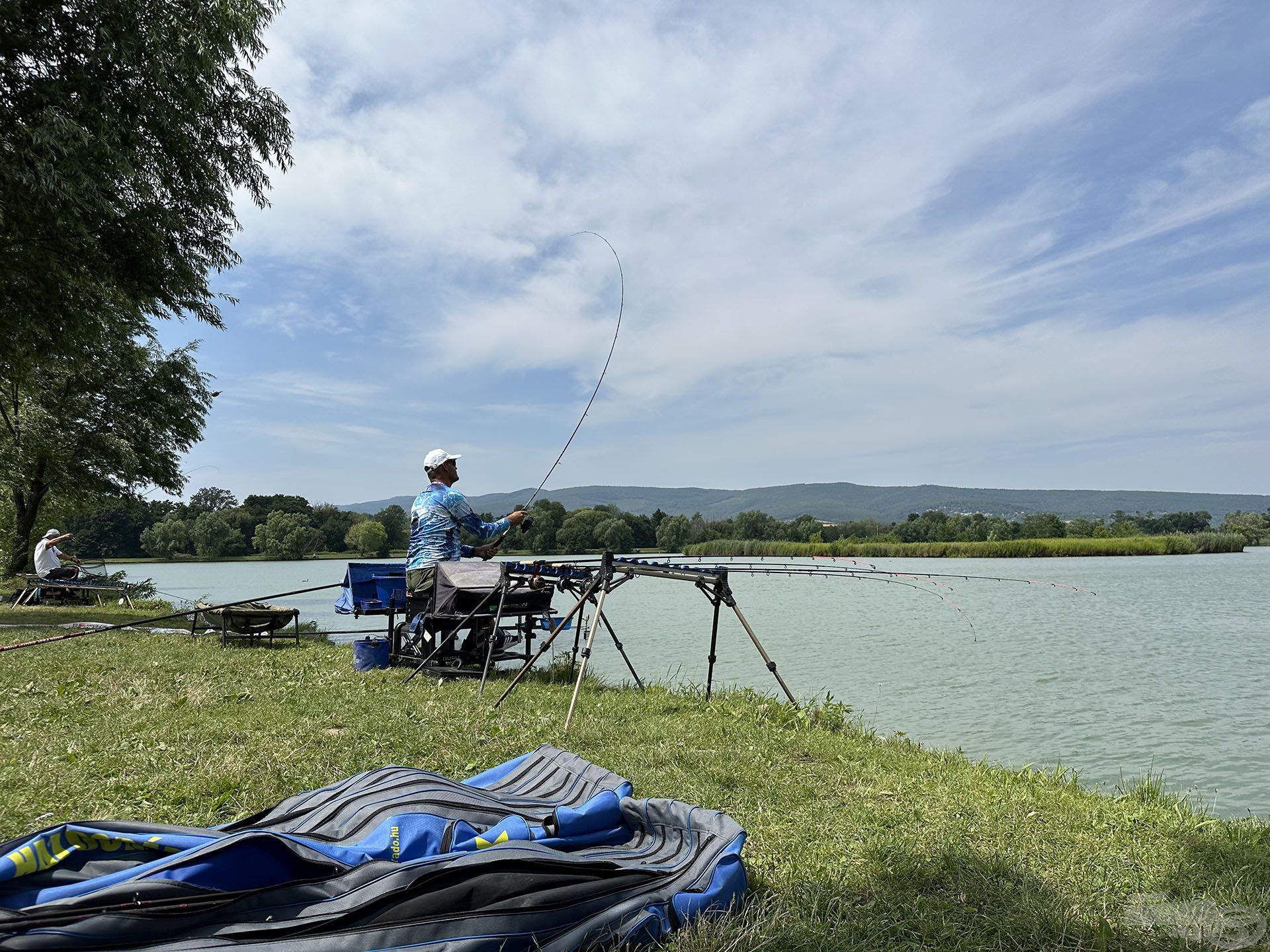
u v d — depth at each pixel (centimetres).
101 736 655
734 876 344
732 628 2211
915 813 488
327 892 286
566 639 1919
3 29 1398
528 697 860
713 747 645
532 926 288
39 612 2142
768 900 351
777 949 316
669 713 803
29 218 1441
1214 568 6444
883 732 960
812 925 337
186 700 819
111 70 1520
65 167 1406
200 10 1609
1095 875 401
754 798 520
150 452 2850
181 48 1569
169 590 3850
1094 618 2511
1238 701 1163
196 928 264
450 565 1012
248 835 283
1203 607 2923
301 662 1180
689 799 510
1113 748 894
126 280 1655
